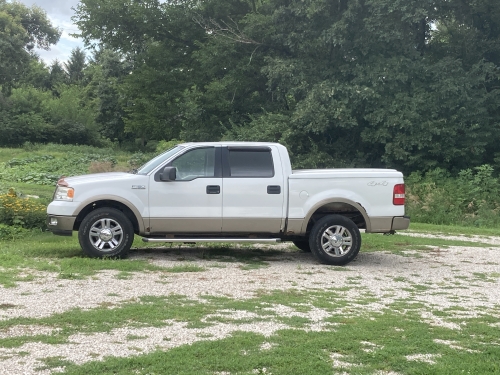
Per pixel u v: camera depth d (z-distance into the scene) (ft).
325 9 83.97
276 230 31.50
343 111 80.43
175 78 111.55
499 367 15.14
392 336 17.84
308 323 19.13
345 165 87.97
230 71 99.45
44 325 17.85
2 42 199.11
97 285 23.94
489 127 85.92
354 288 25.85
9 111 181.47
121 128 225.35
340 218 31.81
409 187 77.36
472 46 91.50
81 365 14.30
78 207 30.04
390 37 79.92
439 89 81.97
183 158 31.30
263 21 92.32
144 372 13.94
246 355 15.37
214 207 30.94
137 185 30.60
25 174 92.17
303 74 85.30
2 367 14.11
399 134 82.43
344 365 15.06
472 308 22.50
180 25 107.34
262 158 31.71
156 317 19.11
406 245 41.45
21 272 26.04
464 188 76.43
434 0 82.64
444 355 16.12
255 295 23.30
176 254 33.47
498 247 43.42
